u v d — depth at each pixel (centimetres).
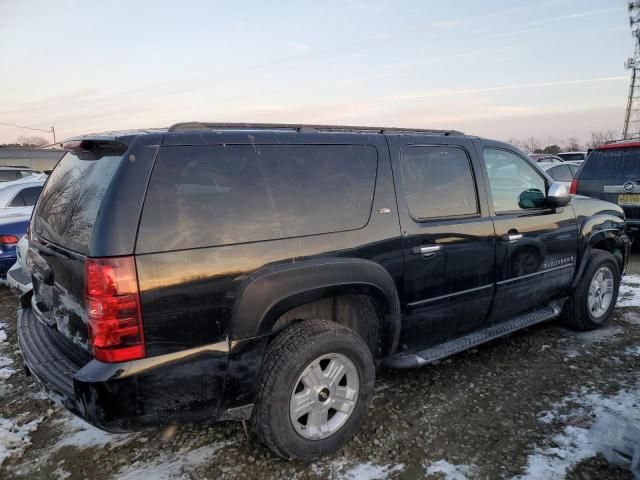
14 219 658
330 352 272
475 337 373
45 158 3625
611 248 499
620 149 768
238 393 251
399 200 314
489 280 367
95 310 214
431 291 330
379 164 311
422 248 319
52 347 273
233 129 267
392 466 271
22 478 271
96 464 281
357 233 289
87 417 219
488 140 388
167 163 235
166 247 226
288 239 262
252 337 247
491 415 320
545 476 259
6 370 414
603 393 344
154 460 283
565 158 2223
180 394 233
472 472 264
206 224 239
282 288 253
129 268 216
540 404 332
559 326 483
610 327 478
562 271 430
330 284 270
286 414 260
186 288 229
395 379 372
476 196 366
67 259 239
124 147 235
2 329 517
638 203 734
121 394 217
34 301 308
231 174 253
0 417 337
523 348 428
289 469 271
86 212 236
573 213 442
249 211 253
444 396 346
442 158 351
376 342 316
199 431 311
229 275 241
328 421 283
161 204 229
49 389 240
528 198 409
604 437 283
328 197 283
